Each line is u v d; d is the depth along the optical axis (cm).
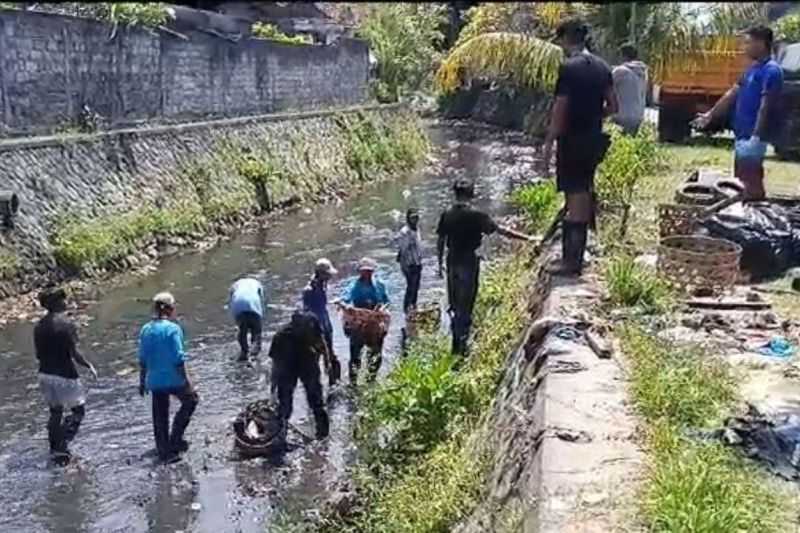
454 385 850
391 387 888
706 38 2112
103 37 1886
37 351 927
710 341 708
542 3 2689
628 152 1242
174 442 928
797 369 650
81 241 1600
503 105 5184
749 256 902
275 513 802
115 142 1864
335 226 2230
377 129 3309
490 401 796
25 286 1452
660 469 469
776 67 947
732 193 1017
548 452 512
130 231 1753
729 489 450
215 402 1064
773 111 953
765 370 650
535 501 466
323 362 1123
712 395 587
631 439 528
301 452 930
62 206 1628
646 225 1113
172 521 795
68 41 1775
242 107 2534
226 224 2116
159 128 2045
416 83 4522
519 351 795
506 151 3959
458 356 952
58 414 925
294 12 4244
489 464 633
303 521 766
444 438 807
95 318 1394
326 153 2838
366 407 955
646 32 2103
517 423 616
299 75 2900
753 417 551
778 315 781
